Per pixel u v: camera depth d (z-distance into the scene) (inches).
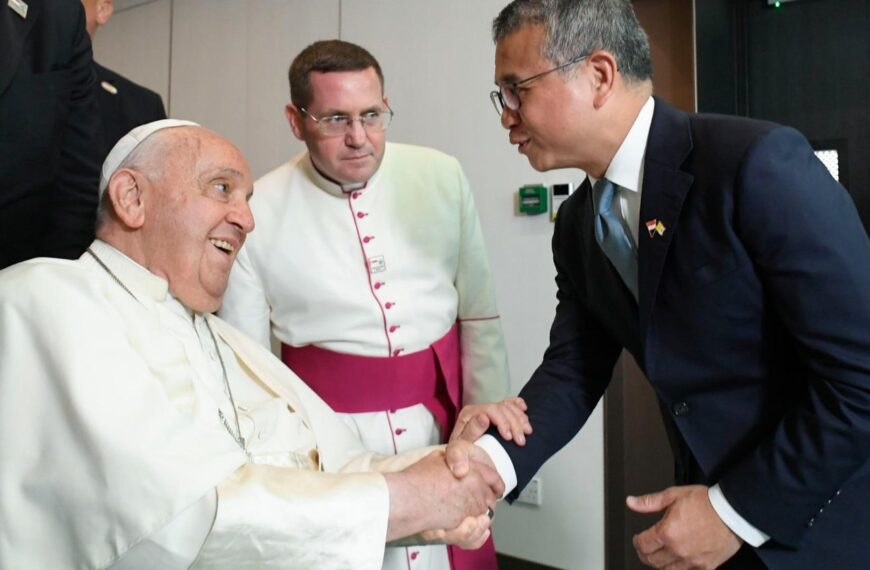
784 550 36.2
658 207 37.8
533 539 98.8
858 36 85.5
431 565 56.1
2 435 34.9
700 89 86.7
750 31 91.7
